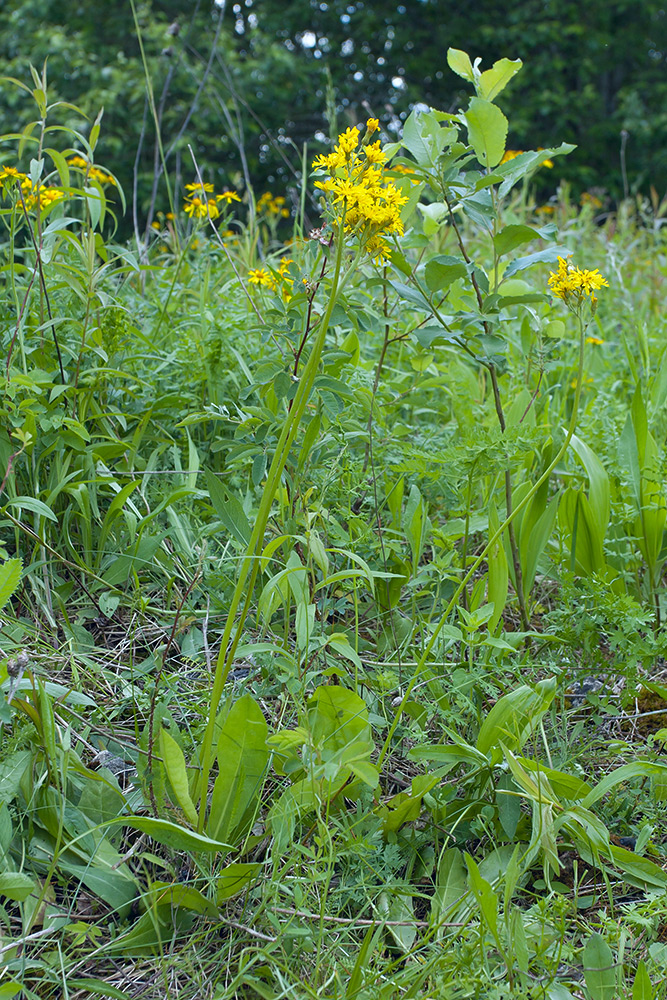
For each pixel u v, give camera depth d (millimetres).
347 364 2293
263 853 1529
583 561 2268
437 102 15125
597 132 14242
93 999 1299
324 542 2098
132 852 1466
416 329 1941
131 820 1301
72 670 1805
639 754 1822
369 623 2184
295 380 1770
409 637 1931
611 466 2596
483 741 1583
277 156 12398
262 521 1361
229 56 11672
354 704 1472
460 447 1946
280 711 1736
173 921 1394
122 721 1797
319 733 1495
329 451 2199
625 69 16906
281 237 6848
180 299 3361
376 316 2002
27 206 2293
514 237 1844
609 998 1290
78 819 1479
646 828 1524
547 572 2338
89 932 1316
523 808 1610
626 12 16047
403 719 1802
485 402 3000
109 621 2076
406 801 1526
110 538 2223
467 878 1516
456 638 1706
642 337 3521
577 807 1442
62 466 2143
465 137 2783
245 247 3875
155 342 2887
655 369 3635
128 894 1433
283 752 1458
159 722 1614
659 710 1974
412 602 2180
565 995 1294
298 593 1612
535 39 14406
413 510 2127
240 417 1936
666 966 1332
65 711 1666
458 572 2076
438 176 1854
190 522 2344
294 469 1893
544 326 2252
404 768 1769
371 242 1370
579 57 15273
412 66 14867
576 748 1816
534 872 1569
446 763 1694
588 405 2973
